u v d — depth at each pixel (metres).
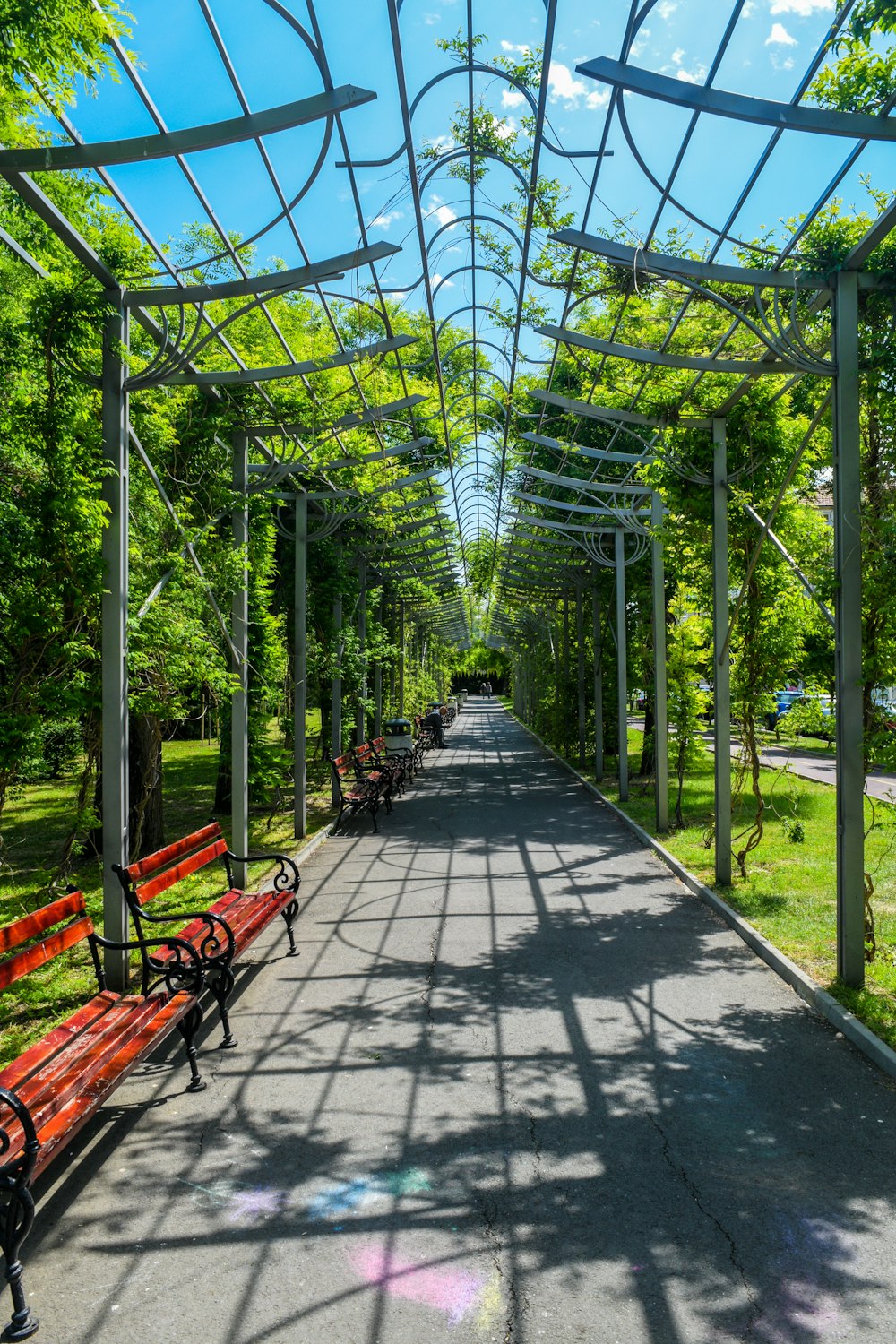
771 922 6.16
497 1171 3.20
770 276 4.90
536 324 6.79
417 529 14.14
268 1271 2.67
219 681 6.62
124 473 5.05
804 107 3.71
